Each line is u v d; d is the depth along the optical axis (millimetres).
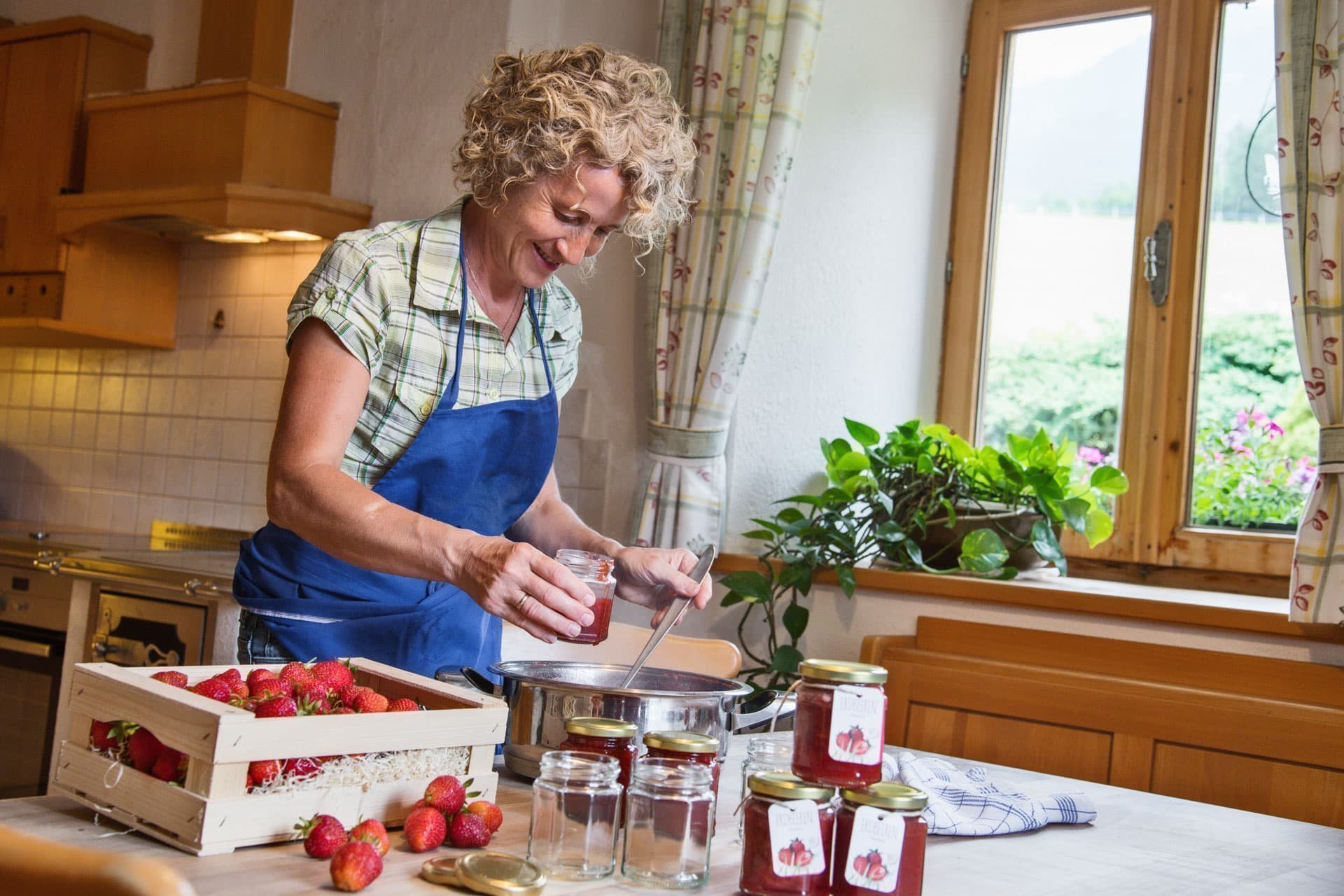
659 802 898
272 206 3006
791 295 2785
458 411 1423
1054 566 2588
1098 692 2059
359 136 3186
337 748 946
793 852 862
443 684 1124
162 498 3557
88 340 3516
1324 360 2092
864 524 2572
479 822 956
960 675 2203
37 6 3906
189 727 904
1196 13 2713
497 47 2936
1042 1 2910
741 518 2729
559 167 1272
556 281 1553
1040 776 1515
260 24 3273
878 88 2885
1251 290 2629
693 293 2637
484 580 1117
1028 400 2900
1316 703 1964
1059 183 2891
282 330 3361
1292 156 2156
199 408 3510
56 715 2775
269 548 1464
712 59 2652
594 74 1296
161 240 3545
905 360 2955
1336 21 2119
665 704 1094
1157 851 1161
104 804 965
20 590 2895
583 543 1553
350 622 1437
